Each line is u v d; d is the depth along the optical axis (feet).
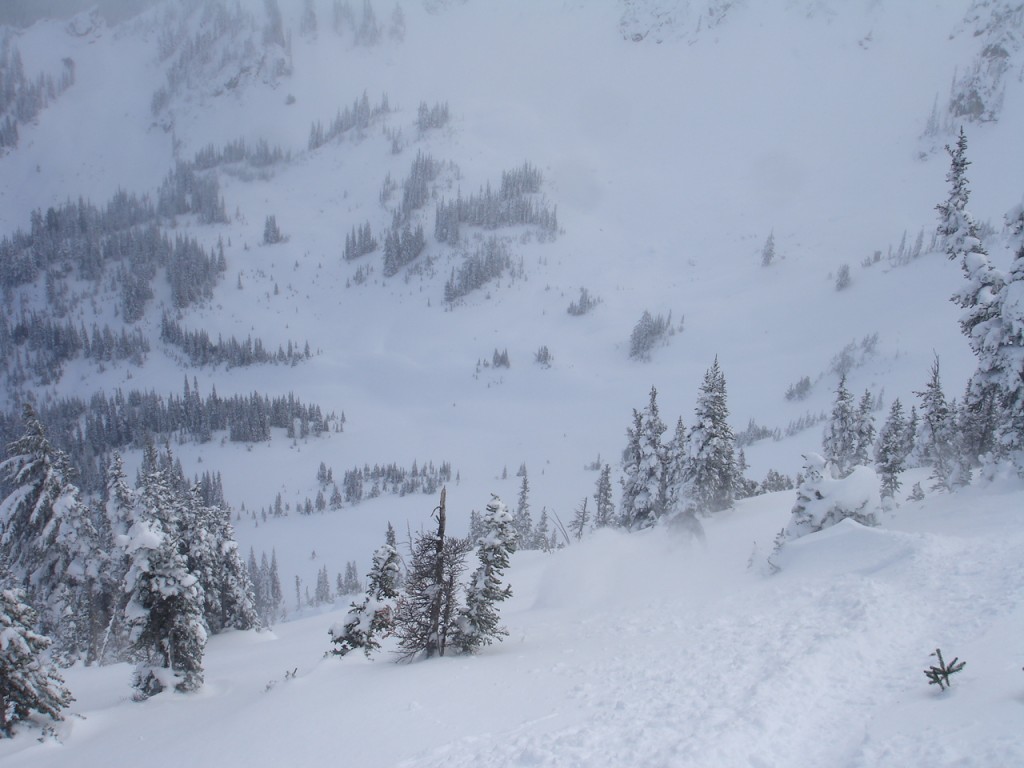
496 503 75.31
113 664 122.11
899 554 67.00
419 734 45.60
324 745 46.75
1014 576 52.24
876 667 41.39
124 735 67.72
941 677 35.86
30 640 71.41
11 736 69.77
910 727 31.81
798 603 61.93
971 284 96.17
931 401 152.05
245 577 146.10
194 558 132.57
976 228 97.91
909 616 49.14
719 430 158.10
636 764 32.86
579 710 44.75
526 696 51.01
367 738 46.47
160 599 84.33
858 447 189.26
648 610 79.10
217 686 90.07
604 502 228.22
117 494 131.95
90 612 122.52
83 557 120.06
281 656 111.34
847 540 77.30
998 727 29.22
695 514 143.84
